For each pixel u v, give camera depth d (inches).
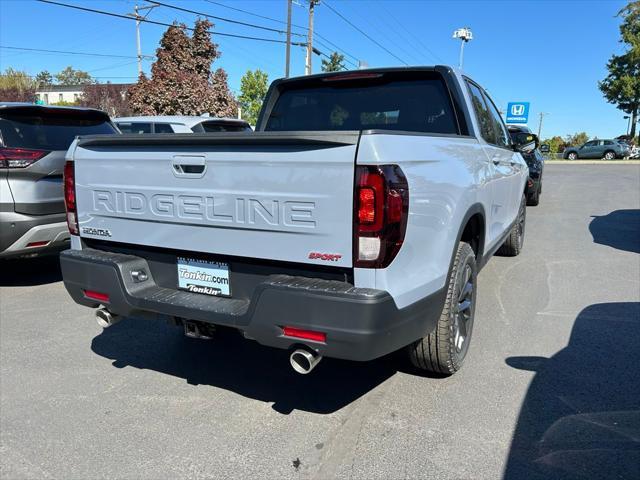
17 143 207.8
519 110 1021.2
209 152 108.7
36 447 111.1
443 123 155.5
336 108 171.3
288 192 100.7
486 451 107.1
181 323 121.9
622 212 433.7
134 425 119.2
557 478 98.3
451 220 120.1
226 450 109.4
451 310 126.8
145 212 120.4
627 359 149.5
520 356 151.9
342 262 98.0
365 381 139.0
